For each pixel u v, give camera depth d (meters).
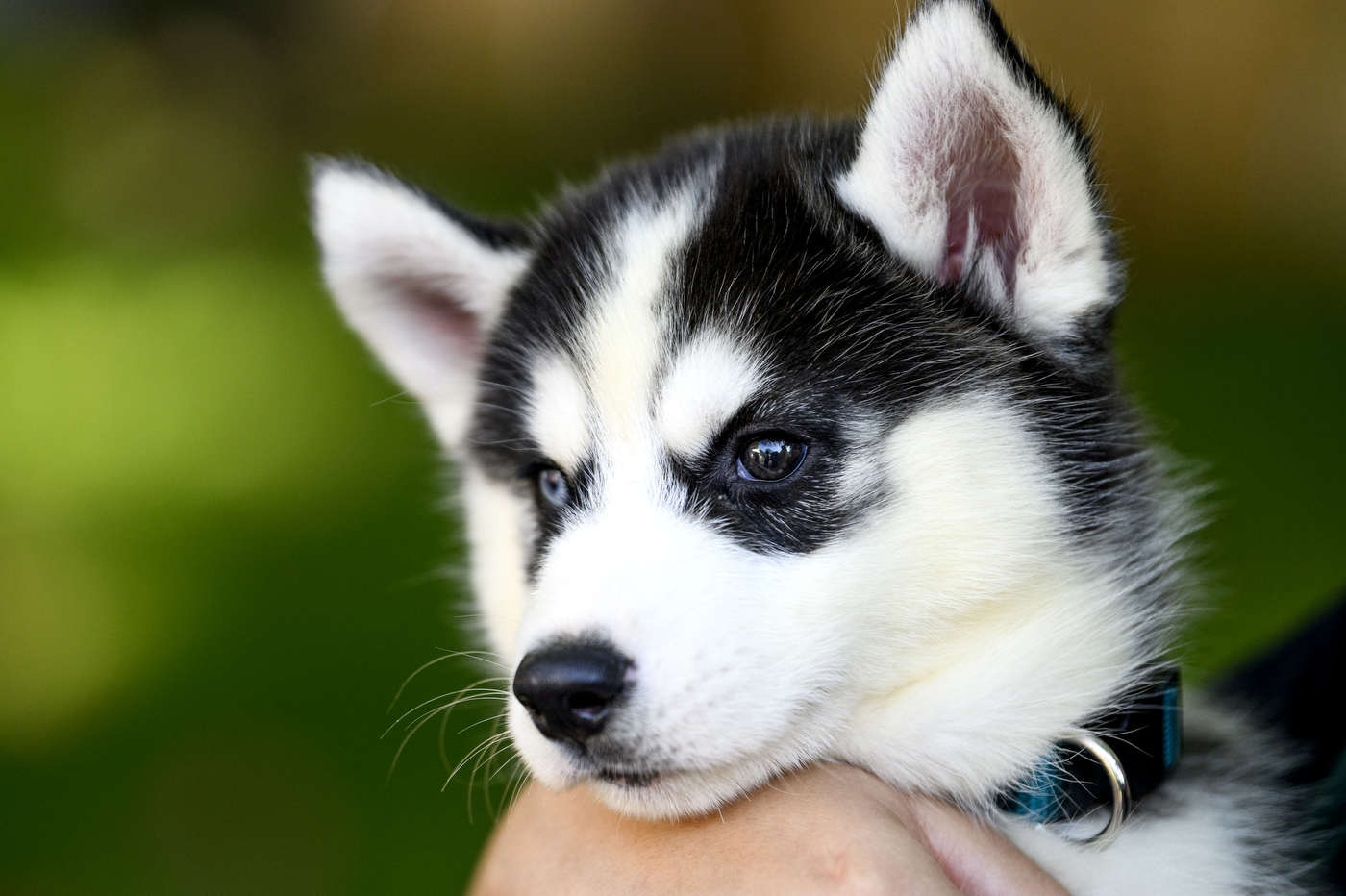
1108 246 0.58
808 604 0.57
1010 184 0.59
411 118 2.57
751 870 0.54
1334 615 0.63
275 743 0.87
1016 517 0.58
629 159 0.68
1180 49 1.73
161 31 2.82
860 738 0.58
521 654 0.56
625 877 0.55
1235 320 1.55
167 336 1.75
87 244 2.09
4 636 1.02
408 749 0.85
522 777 0.62
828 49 1.89
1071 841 0.58
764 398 0.58
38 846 0.80
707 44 2.07
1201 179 1.78
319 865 0.78
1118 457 0.60
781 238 0.60
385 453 1.39
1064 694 0.59
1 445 1.44
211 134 2.57
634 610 0.56
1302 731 0.62
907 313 0.59
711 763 0.56
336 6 2.76
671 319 0.59
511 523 0.63
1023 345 0.59
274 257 2.09
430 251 0.65
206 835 0.79
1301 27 1.74
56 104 2.64
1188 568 0.62
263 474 1.35
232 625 1.04
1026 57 0.58
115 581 1.13
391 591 1.08
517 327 0.63
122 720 0.91
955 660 0.58
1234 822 0.60
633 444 0.59
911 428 0.58
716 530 0.58
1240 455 1.15
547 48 2.46
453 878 0.77
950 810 0.57
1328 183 1.77
